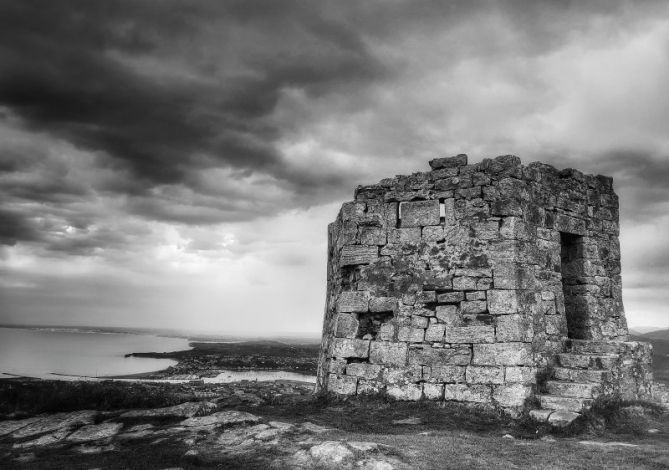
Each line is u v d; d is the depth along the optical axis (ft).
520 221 51.34
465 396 48.06
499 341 48.47
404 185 55.77
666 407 49.93
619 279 61.31
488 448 35.53
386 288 54.03
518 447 36.24
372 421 45.32
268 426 39.06
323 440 35.76
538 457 33.60
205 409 45.96
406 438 37.81
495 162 52.75
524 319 49.24
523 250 51.13
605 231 60.95
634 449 36.01
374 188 57.31
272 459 32.37
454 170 54.03
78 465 32.42
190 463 31.89
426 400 49.21
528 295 50.55
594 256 58.95
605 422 43.47
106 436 39.09
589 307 56.80
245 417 41.65
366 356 52.90
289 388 86.69
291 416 46.39
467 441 37.50
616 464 32.07
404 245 54.49
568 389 46.03
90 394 50.57
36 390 51.24
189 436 37.47
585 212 59.11
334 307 60.44
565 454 34.37
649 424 44.29
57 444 37.65
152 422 42.70
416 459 32.17
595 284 58.29
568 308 58.23
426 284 52.54
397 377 50.96
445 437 38.78
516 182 51.88
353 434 38.65
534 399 46.14
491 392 47.34
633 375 50.98
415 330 51.72
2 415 46.85
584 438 40.24
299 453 33.22
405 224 54.90
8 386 52.80
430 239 53.62
